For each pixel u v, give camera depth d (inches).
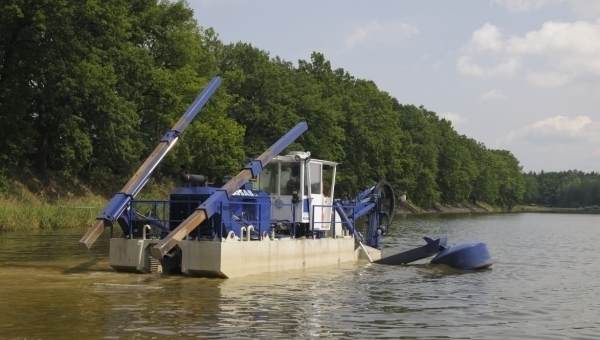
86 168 2298.2
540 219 4207.7
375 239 998.4
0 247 991.6
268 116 2736.2
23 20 1772.9
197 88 2244.1
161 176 2541.8
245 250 681.6
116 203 692.7
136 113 2063.2
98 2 1847.9
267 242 716.7
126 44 2102.6
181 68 2313.0
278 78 2805.1
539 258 1128.8
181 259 677.3
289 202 800.3
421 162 4616.1
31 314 469.7
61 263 783.1
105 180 2299.5
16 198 1763.0
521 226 2746.1
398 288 665.6
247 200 733.9
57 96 1836.9
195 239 684.1
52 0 1736.0
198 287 608.1
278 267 737.0
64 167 1918.1
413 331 455.2
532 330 475.2
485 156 6456.7
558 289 706.8
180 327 438.3
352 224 928.3
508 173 6973.4
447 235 1793.8
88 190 2178.9
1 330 418.3
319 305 541.6
